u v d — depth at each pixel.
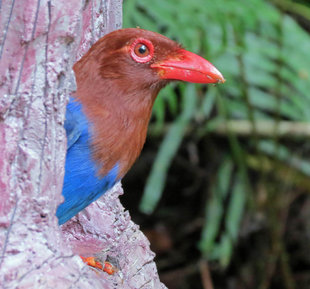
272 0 13.18
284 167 14.92
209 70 7.67
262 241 15.80
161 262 16.19
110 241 8.11
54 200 6.08
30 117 5.88
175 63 7.64
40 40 5.82
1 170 5.78
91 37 8.19
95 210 8.29
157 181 12.59
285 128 14.32
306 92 12.94
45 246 5.88
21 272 5.64
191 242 16.34
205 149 15.71
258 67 12.92
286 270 15.09
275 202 14.89
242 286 16.06
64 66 5.97
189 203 16.66
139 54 7.49
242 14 11.95
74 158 7.18
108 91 7.36
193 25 11.54
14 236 5.76
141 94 7.56
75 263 6.05
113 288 7.07
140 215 16.64
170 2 11.54
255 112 14.10
